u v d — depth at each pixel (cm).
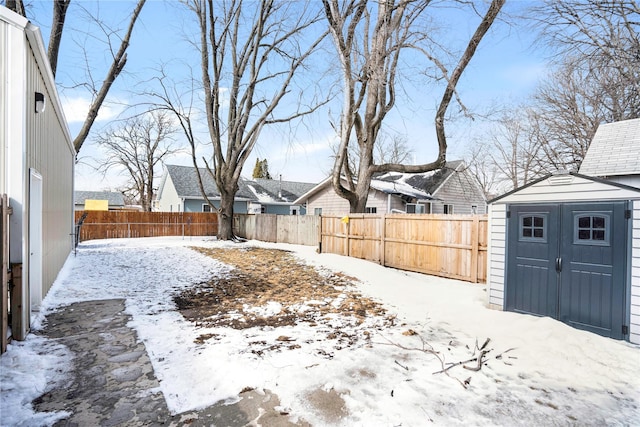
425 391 273
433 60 1036
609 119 1585
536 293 458
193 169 2794
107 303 521
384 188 1634
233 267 891
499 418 237
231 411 242
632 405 257
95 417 231
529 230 469
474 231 725
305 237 1541
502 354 348
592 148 949
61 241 780
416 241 842
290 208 2989
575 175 421
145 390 267
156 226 1945
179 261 983
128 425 224
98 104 1153
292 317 471
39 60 433
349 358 334
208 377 288
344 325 441
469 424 230
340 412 242
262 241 1762
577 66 1413
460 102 1024
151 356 329
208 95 1627
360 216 1002
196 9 1482
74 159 1150
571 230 427
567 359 333
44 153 507
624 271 382
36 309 461
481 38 986
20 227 360
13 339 353
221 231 1762
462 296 593
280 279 742
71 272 765
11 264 353
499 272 503
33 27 374
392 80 1171
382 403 254
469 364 324
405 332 413
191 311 491
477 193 2270
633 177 816
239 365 311
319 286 677
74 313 466
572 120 1761
